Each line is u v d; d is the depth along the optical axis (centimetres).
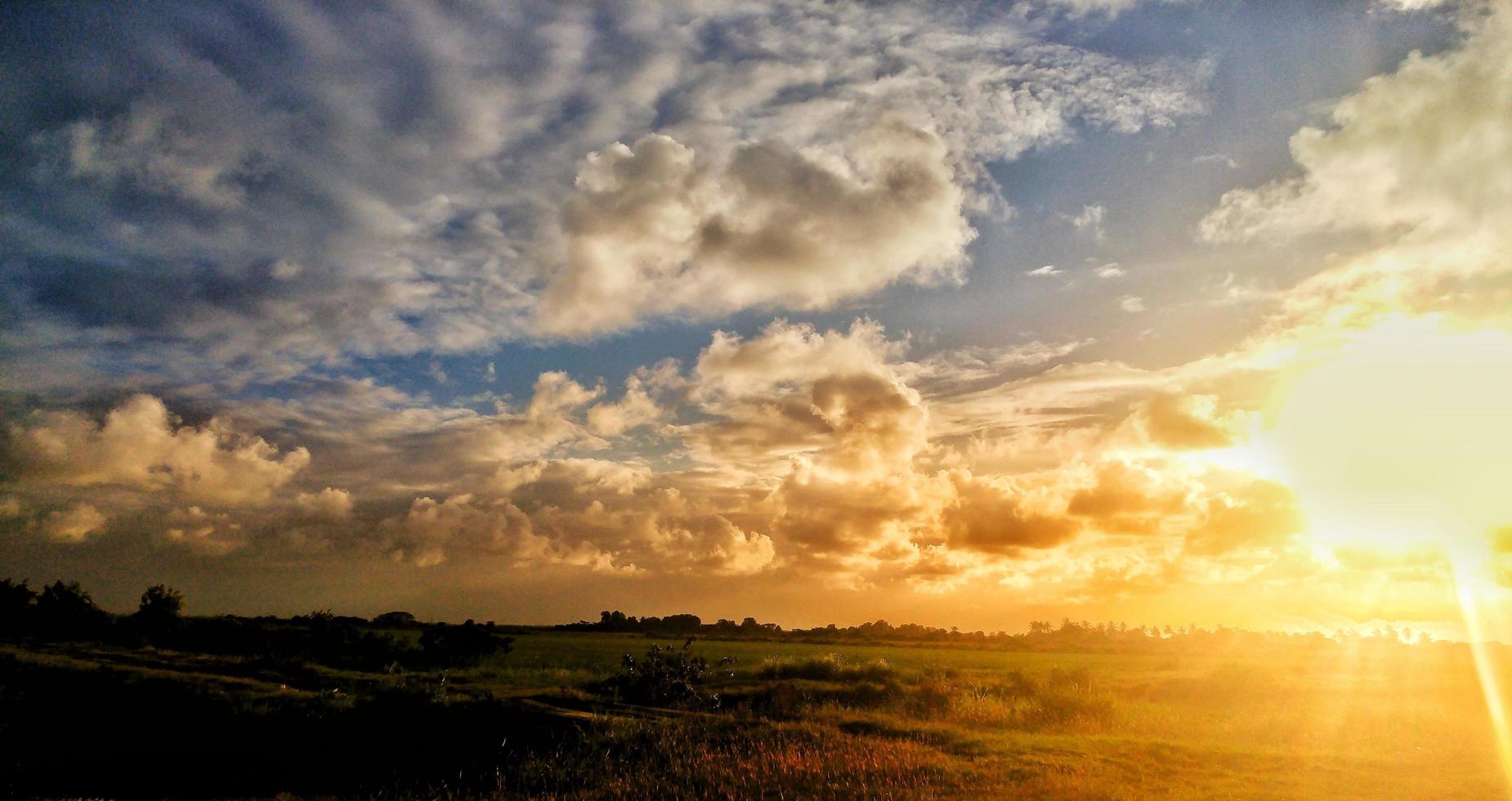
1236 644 9788
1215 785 1498
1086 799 1379
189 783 1609
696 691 2981
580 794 1509
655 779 1579
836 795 1406
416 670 4281
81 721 1936
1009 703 2798
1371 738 2098
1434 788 1480
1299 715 2481
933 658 7319
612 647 8031
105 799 1510
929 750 1786
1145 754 1808
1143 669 5544
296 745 1848
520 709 2136
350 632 4725
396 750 1842
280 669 3325
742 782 1505
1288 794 1420
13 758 1691
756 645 10569
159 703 2062
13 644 3594
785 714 2561
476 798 1528
